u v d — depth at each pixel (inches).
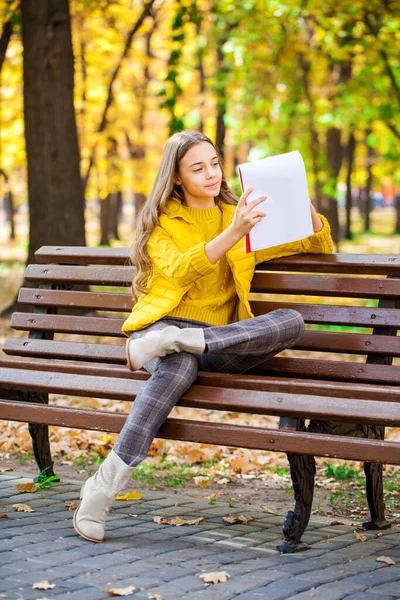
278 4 668.1
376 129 1140.5
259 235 145.8
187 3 585.0
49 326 179.6
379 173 1727.4
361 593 118.4
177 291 150.5
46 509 162.2
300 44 761.0
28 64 507.5
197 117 993.5
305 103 927.7
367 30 685.3
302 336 159.5
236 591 118.9
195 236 154.9
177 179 156.2
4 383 165.0
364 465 156.3
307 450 134.0
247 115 964.6
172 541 143.9
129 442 141.2
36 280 185.8
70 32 509.0
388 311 154.9
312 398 137.0
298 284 163.9
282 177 145.2
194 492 191.8
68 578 123.2
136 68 1050.1
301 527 140.0
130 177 1274.6
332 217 1095.0
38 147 507.8
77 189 512.4
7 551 134.6
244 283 157.3
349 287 159.9
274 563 132.5
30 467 209.0
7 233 2076.8
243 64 772.6
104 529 149.3
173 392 142.6
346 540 148.2
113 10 882.8
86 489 142.6
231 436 139.8
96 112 1028.5
